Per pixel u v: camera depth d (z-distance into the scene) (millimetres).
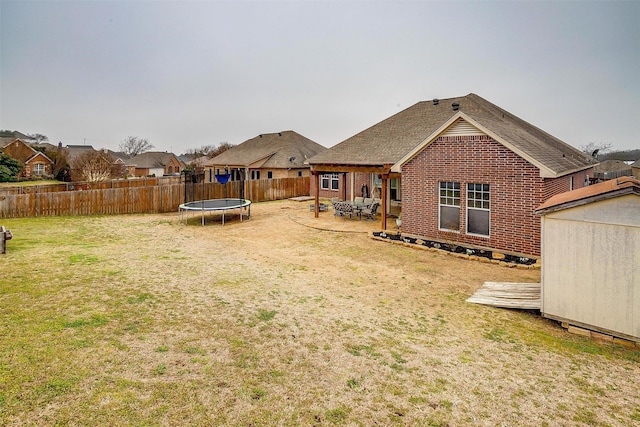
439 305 7719
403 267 10555
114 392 4117
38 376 4332
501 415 4109
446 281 9352
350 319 6801
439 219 13133
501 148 11305
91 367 4621
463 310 7469
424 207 13516
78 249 11891
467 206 12367
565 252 6602
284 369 4902
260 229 16531
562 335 6434
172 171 86312
